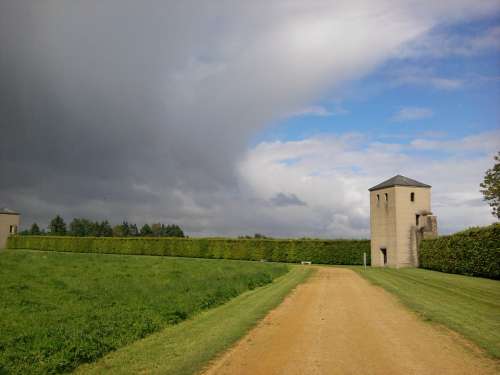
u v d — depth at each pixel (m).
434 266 43.44
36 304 15.62
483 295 20.89
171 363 9.69
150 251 80.56
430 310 16.12
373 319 14.64
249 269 35.97
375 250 55.03
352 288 24.69
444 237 40.19
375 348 10.79
